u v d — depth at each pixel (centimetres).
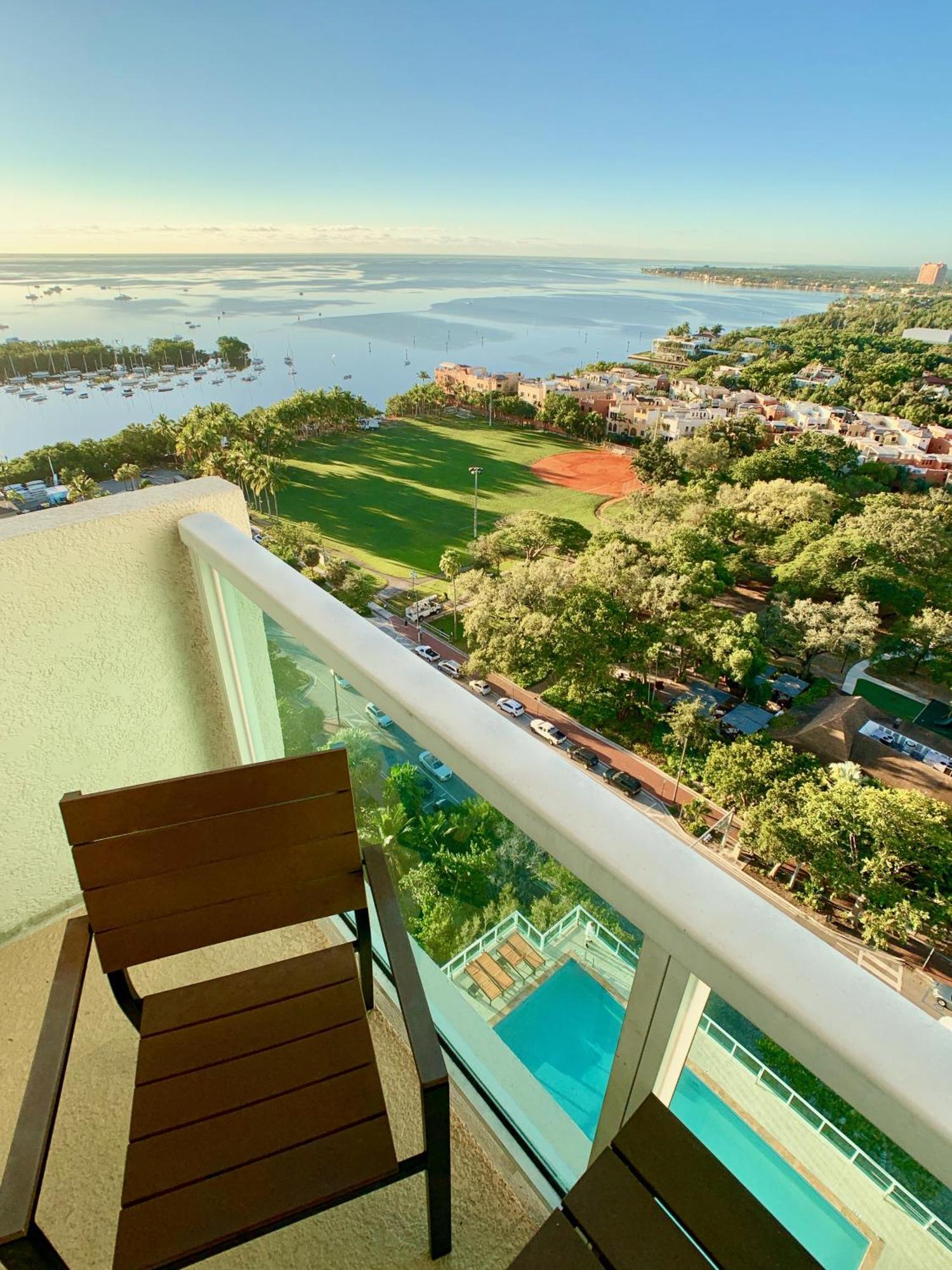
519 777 66
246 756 176
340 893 97
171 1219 71
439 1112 72
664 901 52
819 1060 45
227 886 92
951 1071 41
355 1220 101
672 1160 62
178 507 144
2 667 132
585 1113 90
